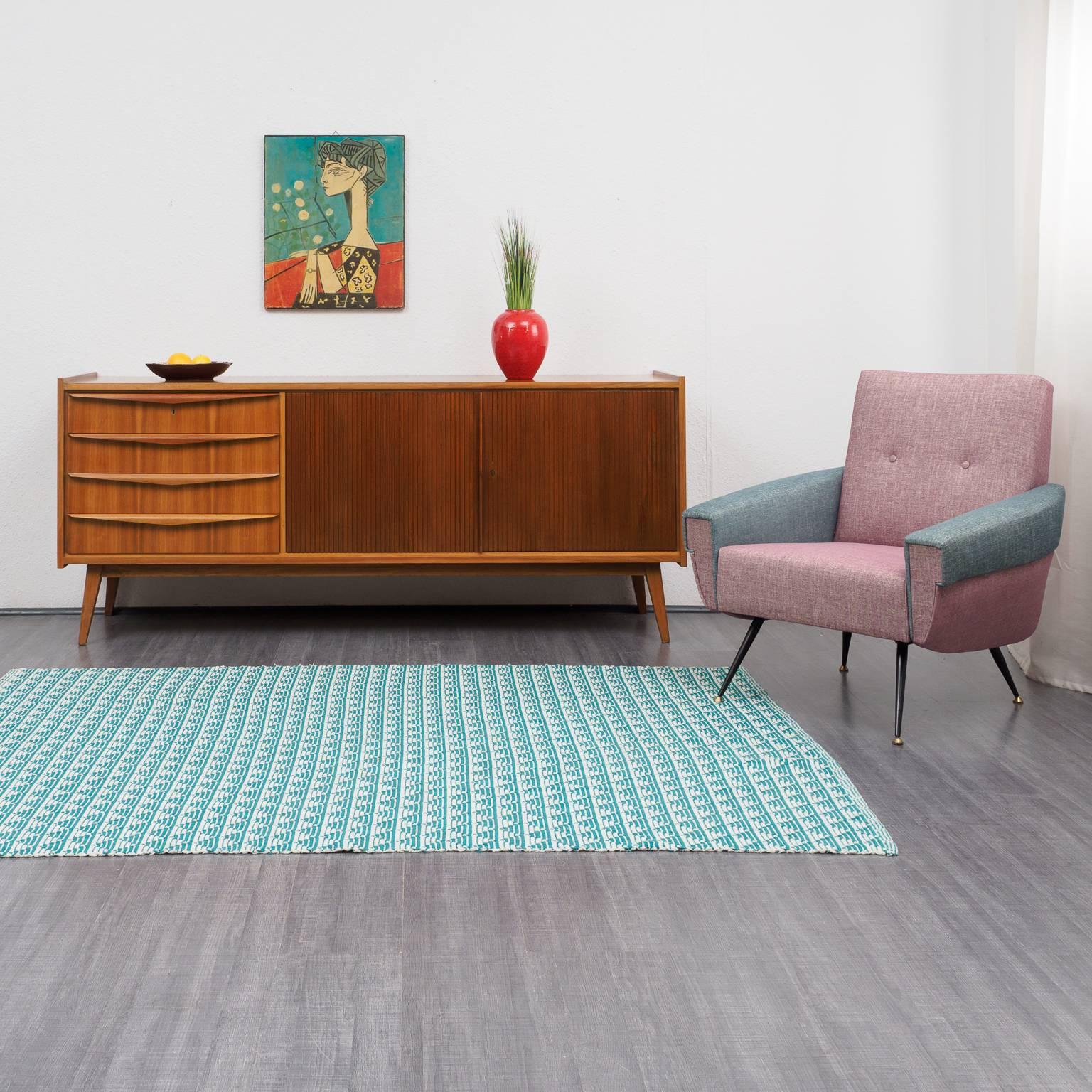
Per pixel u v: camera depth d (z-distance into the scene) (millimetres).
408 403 3486
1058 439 3100
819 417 4039
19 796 2238
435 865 1956
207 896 1833
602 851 2016
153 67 3809
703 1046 1433
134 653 3400
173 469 3479
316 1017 1489
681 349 3996
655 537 3539
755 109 3924
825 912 1787
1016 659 3379
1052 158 3086
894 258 3984
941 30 3902
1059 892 1857
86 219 3840
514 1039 1445
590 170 3918
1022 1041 1444
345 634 3648
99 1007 1507
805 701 2943
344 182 3861
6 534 3924
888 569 2604
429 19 3842
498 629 3736
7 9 3762
